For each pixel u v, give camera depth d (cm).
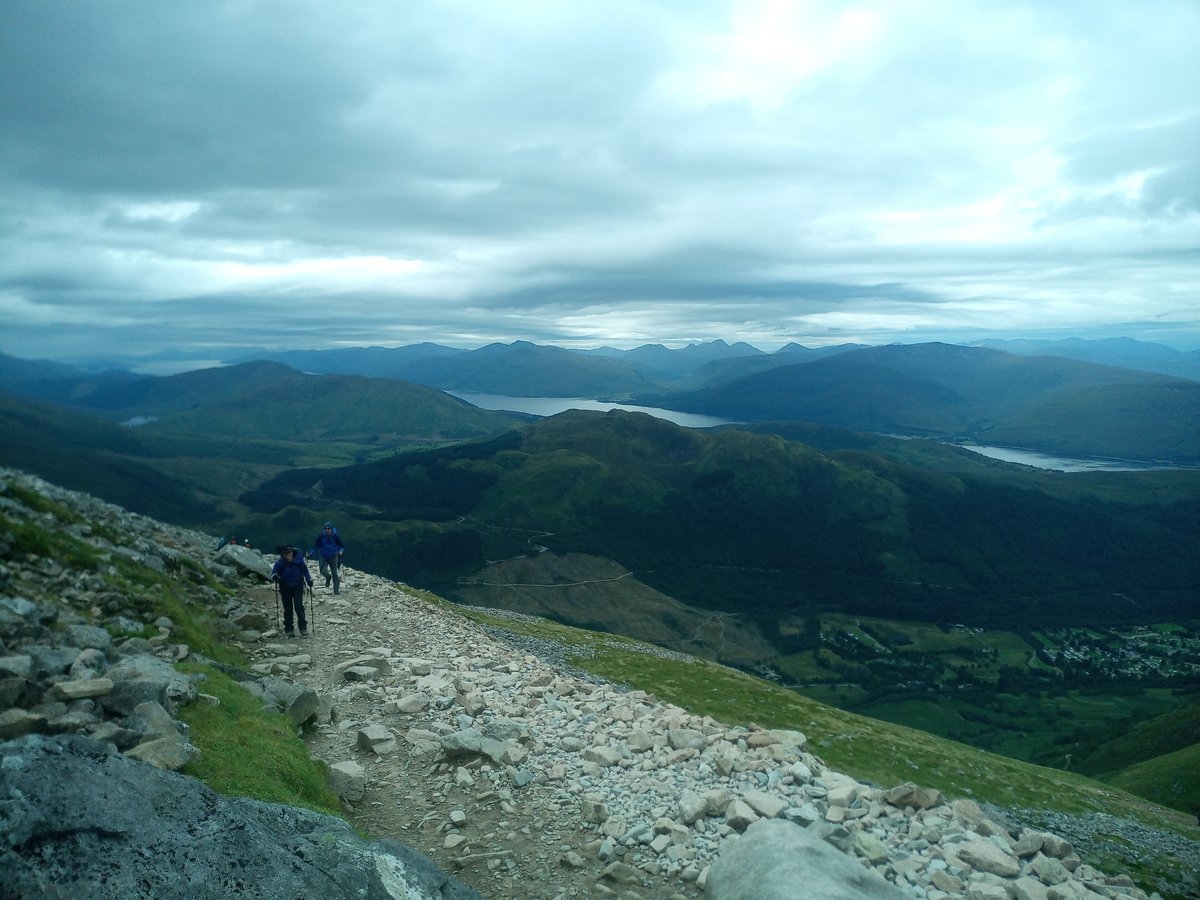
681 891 1084
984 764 5169
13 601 1438
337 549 3266
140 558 2270
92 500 3175
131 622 1733
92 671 1216
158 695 1168
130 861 668
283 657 2083
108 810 702
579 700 2006
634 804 1338
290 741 1330
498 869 1122
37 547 1877
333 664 2117
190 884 678
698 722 1812
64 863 635
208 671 1533
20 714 942
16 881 600
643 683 5169
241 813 803
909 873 1148
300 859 788
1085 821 4566
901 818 1358
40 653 1230
